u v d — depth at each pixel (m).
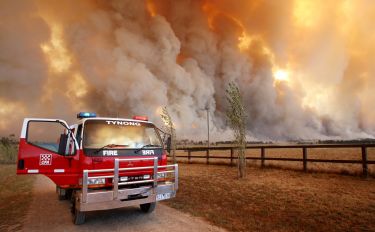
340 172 10.62
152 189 5.97
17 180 14.74
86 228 5.73
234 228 5.54
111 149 5.94
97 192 5.26
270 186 9.27
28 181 14.34
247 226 5.62
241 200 7.74
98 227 5.79
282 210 6.52
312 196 7.53
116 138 6.61
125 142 6.69
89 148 5.83
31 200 9.01
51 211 7.36
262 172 12.66
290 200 7.30
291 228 5.34
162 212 6.97
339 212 6.02
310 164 14.95
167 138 6.96
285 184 9.46
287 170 12.56
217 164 18.08
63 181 5.68
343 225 5.27
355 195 7.35
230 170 14.42
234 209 6.93
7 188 11.80
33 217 6.71
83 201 5.11
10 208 7.77
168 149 6.86
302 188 8.62
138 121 7.18
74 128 7.18
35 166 5.54
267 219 5.98
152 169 6.29
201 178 12.16
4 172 18.69
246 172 13.12
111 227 5.77
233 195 8.39
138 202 5.73
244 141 12.00
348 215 5.79
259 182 10.17
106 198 5.34
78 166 5.72
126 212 7.03
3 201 8.88
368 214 5.76
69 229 5.69
